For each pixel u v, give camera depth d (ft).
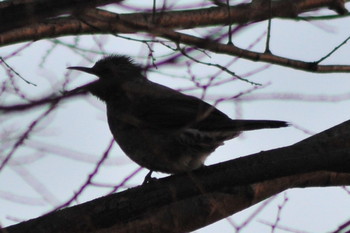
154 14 31.60
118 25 32.40
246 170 35.60
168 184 36.63
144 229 38.93
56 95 23.84
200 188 33.60
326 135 38.17
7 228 35.35
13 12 27.86
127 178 29.30
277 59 37.17
